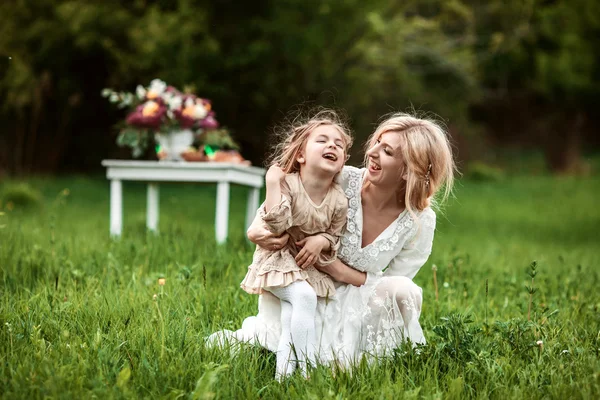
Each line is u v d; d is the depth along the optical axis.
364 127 19.28
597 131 34.47
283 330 3.25
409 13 21.30
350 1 16.77
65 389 2.72
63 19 16.73
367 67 19.34
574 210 15.88
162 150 7.11
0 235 6.25
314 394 2.79
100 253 5.43
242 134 18.88
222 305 4.02
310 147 3.25
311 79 18.09
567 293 5.14
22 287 4.34
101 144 19.72
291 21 17.00
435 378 3.01
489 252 8.37
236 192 17.02
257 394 2.86
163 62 16.50
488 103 30.23
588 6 23.84
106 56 17.42
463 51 21.05
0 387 2.77
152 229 6.91
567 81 26.12
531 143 31.97
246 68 17.33
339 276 3.45
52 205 11.12
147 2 18.14
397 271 3.65
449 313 3.80
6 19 17.03
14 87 16.53
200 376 2.95
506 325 3.58
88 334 3.38
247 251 5.89
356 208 3.46
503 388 2.97
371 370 3.08
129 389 2.79
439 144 3.38
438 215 13.96
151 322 3.46
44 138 18.84
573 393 2.90
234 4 17.19
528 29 23.28
